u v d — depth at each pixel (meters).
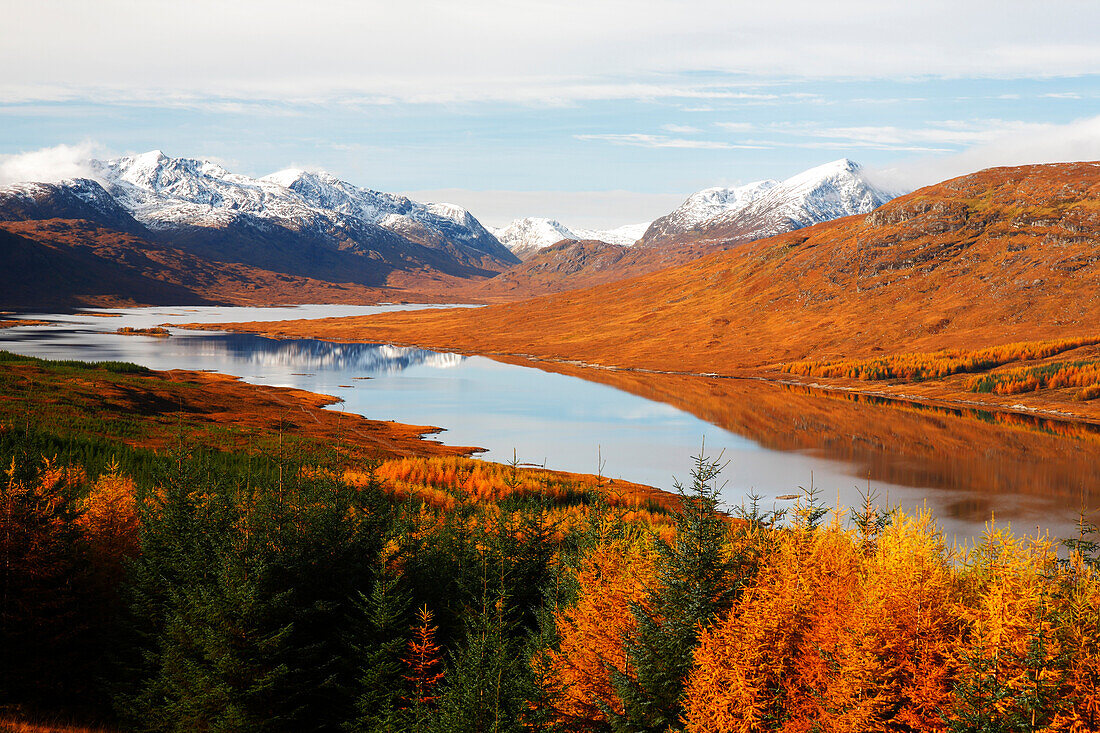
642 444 103.69
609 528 27.28
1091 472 89.25
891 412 141.38
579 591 22.53
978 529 63.72
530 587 28.94
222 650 21.75
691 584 18.50
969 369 176.88
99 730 22.78
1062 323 196.00
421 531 31.25
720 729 15.82
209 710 21.45
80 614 25.83
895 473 87.69
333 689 23.59
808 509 20.86
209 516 26.38
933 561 17.28
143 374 131.62
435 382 168.50
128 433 78.38
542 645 21.36
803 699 16.11
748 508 68.75
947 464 93.38
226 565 23.16
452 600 27.73
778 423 125.31
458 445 99.44
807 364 196.25
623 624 19.69
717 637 17.03
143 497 31.64
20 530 24.61
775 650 16.44
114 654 25.72
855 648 15.37
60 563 25.06
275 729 21.94
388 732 20.62
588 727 19.47
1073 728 13.54
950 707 14.61
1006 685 13.79
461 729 17.89
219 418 102.75
